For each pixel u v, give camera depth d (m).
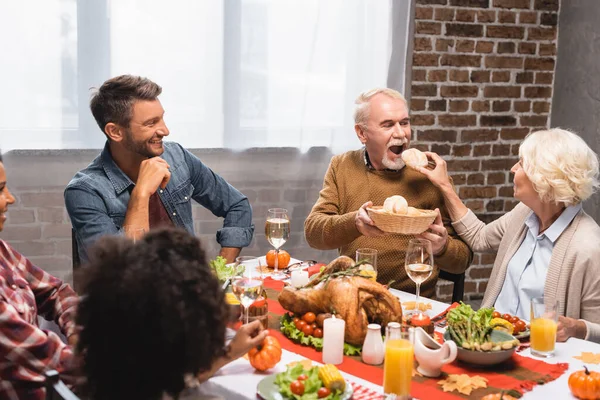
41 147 3.26
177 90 3.45
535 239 2.12
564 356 1.63
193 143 3.52
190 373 1.03
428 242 1.80
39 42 3.19
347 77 3.71
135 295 0.96
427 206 2.53
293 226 3.78
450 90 3.89
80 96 3.28
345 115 3.74
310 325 1.73
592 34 3.76
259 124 3.61
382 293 1.67
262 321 1.79
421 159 2.42
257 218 3.70
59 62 3.23
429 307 1.97
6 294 1.61
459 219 2.41
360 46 3.70
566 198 1.97
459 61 3.88
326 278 1.74
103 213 2.30
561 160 1.97
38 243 3.33
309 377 1.36
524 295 2.10
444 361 1.48
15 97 3.19
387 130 2.49
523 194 2.07
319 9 3.61
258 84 3.58
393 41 3.74
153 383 0.99
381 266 2.46
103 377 0.99
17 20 3.15
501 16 3.92
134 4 3.31
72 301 1.81
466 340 1.58
